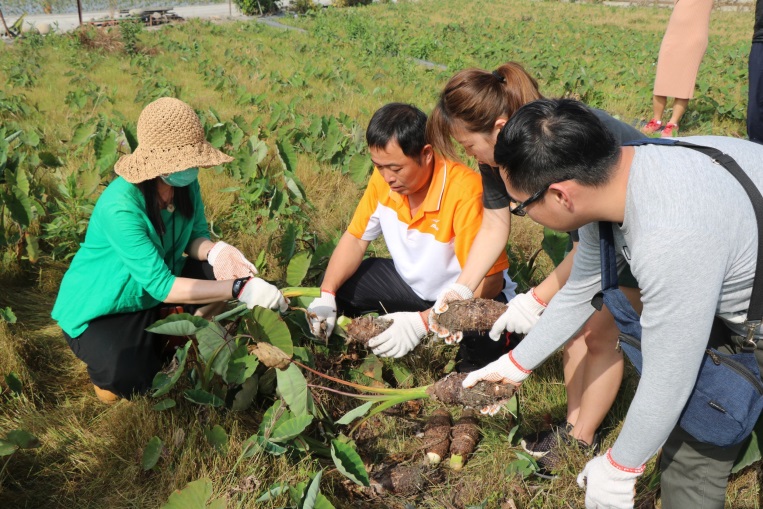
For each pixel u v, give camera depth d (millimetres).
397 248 3033
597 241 1903
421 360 3154
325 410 2693
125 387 2766
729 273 1601
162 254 2904
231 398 2736
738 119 8492
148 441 2545
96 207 2723
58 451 2541
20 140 5570
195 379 2664
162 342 2963
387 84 10516
